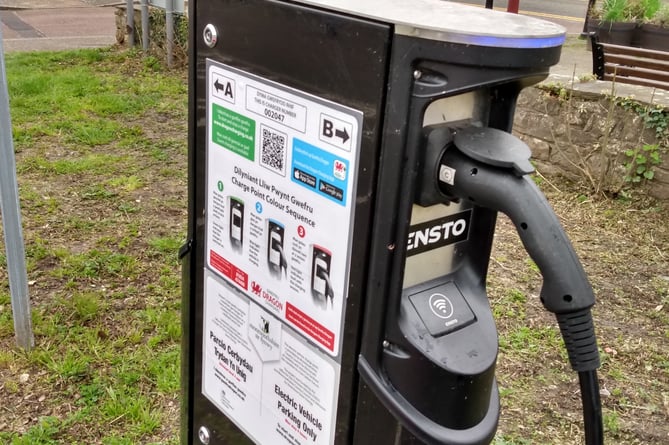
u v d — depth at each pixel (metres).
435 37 1.17
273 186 1.55
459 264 1.52
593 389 1.29
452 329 1.44
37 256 3.81
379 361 1.42
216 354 1.89
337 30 1.30
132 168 5.23
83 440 2.53
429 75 1.21
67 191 4.74
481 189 1.27
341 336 1.48
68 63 8.18
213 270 1.81
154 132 6.07
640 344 3.37
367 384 1.44
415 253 1.42
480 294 1.52
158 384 2.82
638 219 4.68
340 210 1.40
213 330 1.87
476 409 1.44
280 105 1.47
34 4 13.02
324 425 1.59
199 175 1.77
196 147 1.75
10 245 2.82
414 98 1.23
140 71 7.96
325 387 1.56
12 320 3.20
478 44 1.16
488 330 1.48
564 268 1.24
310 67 1.38
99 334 3.14
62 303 3.33
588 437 1.31
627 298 3.80
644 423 2.83
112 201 4.63
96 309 3.30
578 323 1.26
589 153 4.97
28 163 5.15
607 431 2.77
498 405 1.56
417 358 1.38
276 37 1.43
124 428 2.60
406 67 1.22
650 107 4.59
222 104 1.63
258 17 1.46
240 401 1.84
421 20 1.23
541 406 2.90
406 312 1.41
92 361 2.95
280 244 1.57
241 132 1.59
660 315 3.65
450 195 1.33
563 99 4.98
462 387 1.39
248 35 1.50
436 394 1.39
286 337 1.63
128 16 8.70
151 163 5.36
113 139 5.84
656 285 3.95
